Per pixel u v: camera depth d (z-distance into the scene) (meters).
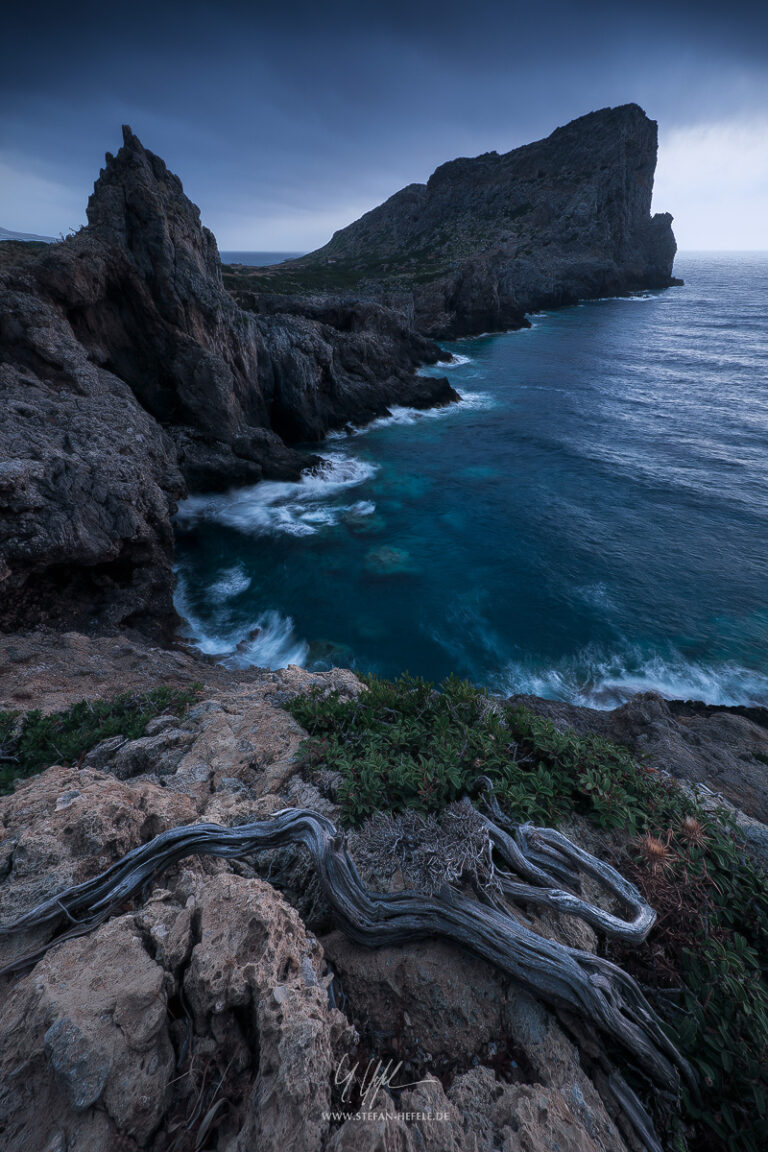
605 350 81.69
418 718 6.78
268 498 34.59
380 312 61.28
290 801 5.61
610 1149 3.03
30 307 26.62
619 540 30.56
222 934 3.50
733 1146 3.30
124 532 20.02
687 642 22.05
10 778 6.96
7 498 17.59
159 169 33.94
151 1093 2.85
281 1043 2.92
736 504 34.75
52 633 18.16
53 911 3.88
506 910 4.07
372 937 3.90
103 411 25.52
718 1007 3.79
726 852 4.95
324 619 23.84
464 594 25.67
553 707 12.31
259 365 40.56
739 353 80.44
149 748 7.27
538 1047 3.49
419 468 40.78
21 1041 3.01
